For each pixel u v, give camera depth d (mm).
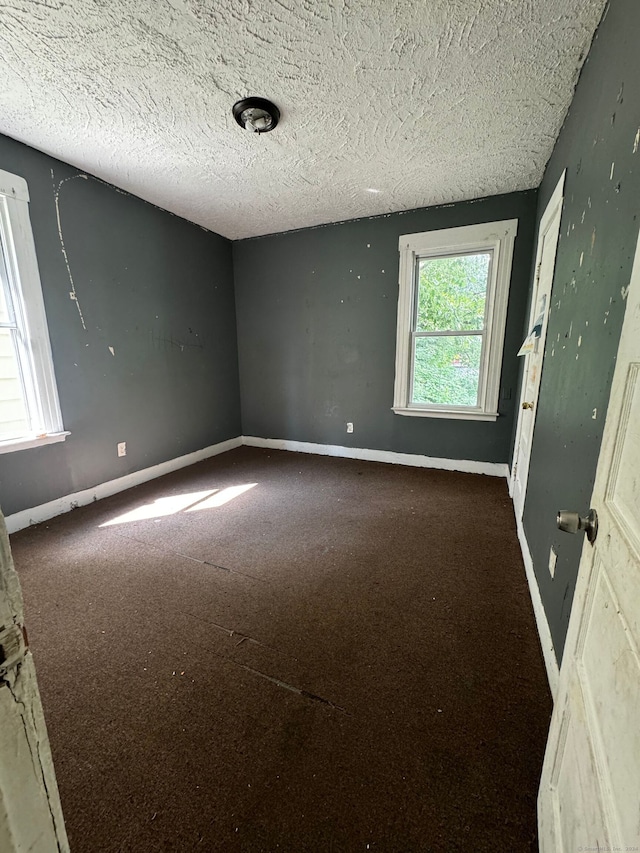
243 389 4355
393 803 937
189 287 3527
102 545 2197
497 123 1924
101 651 1429
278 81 1639
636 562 502
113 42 1416
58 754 1062
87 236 2584
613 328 1001
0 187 2086
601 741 553
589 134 1361
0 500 2268
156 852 849
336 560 2041
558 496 1416
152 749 1073
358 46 1446
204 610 1654
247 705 1207
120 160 2355
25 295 2271
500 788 964
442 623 1562
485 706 1192
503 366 3152
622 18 1081
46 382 2418
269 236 3852
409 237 3244
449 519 2514
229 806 936
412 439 3631
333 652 1418
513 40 1401
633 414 578
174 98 1753
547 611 1415
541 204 2527
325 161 2348
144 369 3137
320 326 3814
